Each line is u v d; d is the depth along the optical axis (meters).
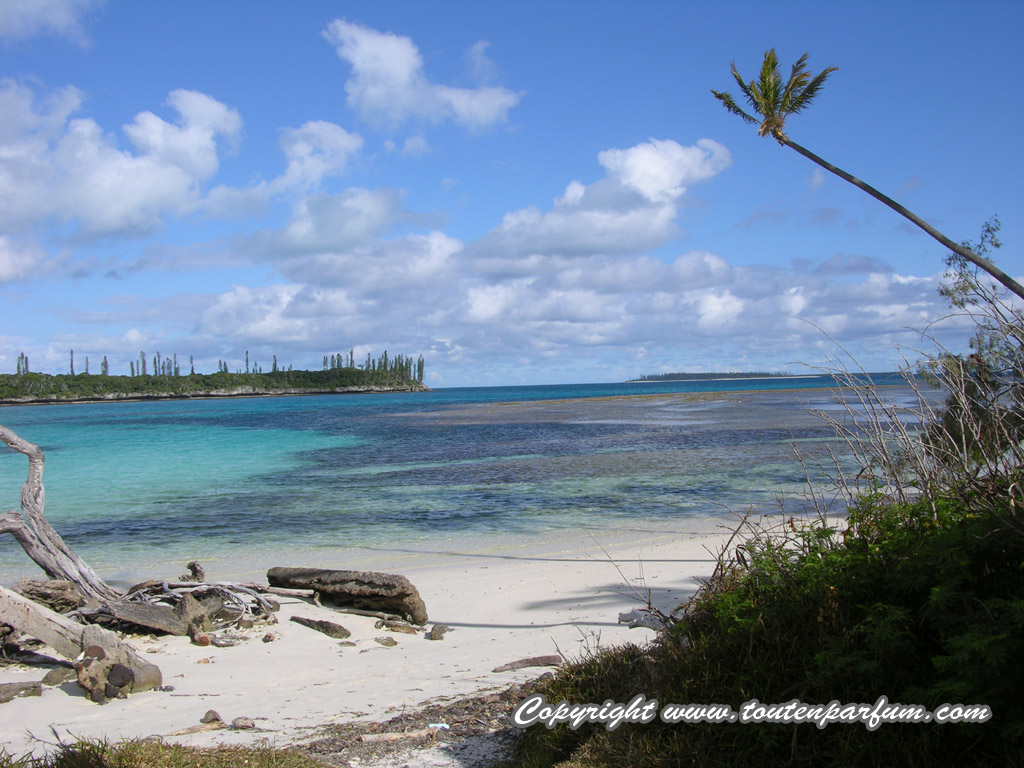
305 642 8.60
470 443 39.34
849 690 3.68
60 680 7.11
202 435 51.75
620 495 20.41
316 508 19.55
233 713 6.14
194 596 9.82
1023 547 3.59
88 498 22.06
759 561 4.79
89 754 4.49
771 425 46.84
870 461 5.14
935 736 3.40
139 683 6.89
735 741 3.85
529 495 20.91
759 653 4.13
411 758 4.87
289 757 4.77
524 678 6.66
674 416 61.00
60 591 8.95
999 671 3.23
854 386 5.19
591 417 62.62
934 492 4.49
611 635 8.05
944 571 3.64
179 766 4.48
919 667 3.64
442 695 6.35
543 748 4.64
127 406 148.25
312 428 57.25
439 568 12.65
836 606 3.93
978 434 4.46
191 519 18.17
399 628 9.05
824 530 4.64
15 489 24.58
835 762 3.48
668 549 13.11
